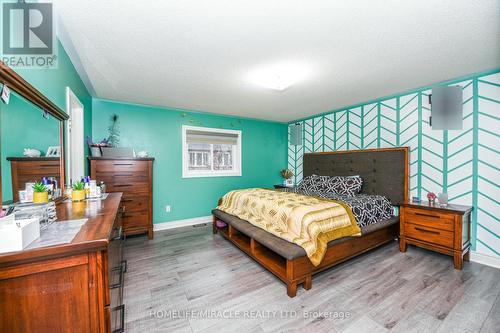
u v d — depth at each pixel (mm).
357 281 2035
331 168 3979
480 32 1607
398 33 1620
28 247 763
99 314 884
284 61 2068
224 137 4391
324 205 2338
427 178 2820
